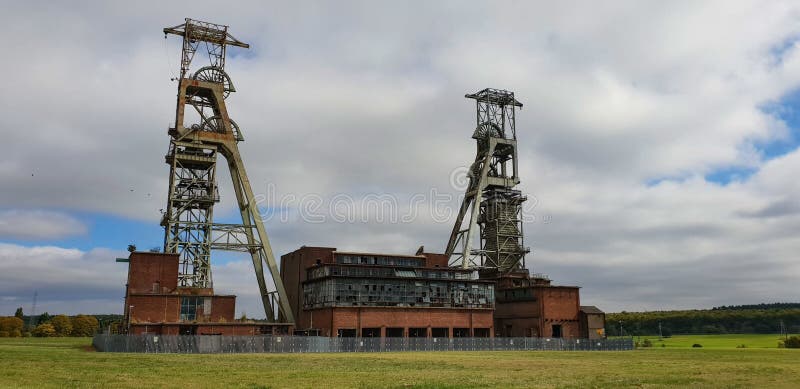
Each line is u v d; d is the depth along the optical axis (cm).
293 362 5506
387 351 8206
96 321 19525
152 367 4681
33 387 3195
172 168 9569
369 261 10300
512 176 12306
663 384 3794
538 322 10394
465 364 5503
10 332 17125
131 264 8531
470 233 11556
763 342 15250
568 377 4219
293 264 10888
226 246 9669
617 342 10012
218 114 10312
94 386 3319
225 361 5512
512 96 12675
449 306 9931
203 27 10394
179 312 8475
